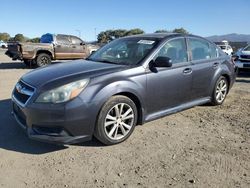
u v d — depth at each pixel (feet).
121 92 15.62
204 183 12.34
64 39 61.77
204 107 22.77
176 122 19.40
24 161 14.01
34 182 12.30
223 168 13.60
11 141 16.12
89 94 14.49
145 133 17.46
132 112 16.24
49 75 15.56
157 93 17.38
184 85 19.07
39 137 14.15
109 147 15.53
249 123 19.57
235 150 15.47
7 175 12.80
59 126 14.05
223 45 83.46
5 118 19.63
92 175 12.85
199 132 17.81
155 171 13.24
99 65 16.89
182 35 19.99
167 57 16.87
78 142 14.62
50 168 13.38
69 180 12.46
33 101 14.28
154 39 18.66
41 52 58.75
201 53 20.99
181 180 12.53
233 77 24.13
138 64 16.85
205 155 14.83
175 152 15.11
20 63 68.95
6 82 35.01
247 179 12.75
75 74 15.19
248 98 26.35
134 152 15.03
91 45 67.62
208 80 21.20
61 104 13.94
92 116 14.58
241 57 41.73
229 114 21.31
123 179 12.57
